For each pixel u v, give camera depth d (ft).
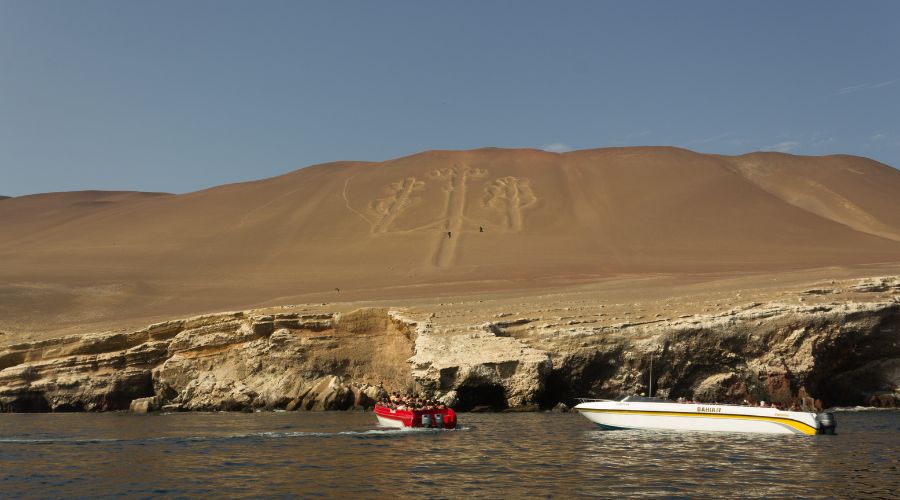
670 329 177.37
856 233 381.19
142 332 211.82
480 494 81.41
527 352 172.86
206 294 314.76
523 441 120.67
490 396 176.65
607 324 181.78
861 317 179.83
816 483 87.15
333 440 123.44
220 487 86.12
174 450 114.32
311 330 197.98
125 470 97.60
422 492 82.48
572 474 92.12
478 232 389.39
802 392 174.29
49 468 99.91
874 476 91.04
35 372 206.49
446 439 123.54
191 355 201.98
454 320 192.13
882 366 187.21
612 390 176.76
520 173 467.93
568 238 379.14
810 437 124.67
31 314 278.26
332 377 187.83
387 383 189.98
